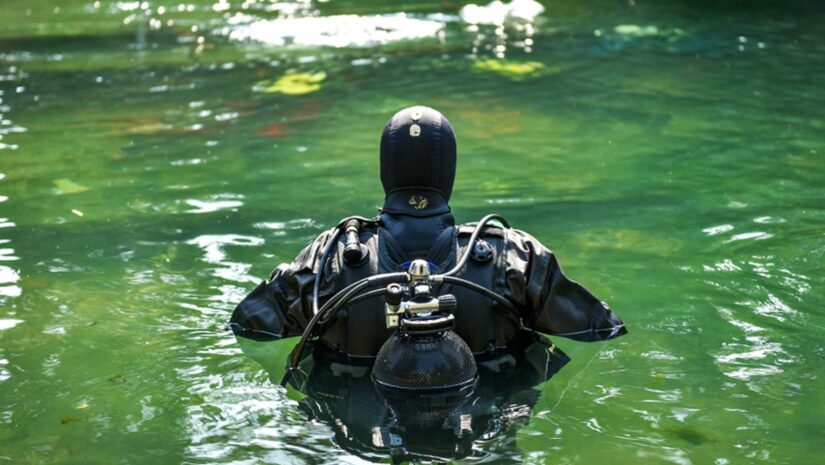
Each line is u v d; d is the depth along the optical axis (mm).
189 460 4070
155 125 10484
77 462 4090
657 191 8117
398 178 5023
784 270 6320
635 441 4191
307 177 8617
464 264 4949
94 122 10625
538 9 17016
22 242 7082
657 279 6188
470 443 4180
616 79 12266
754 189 8102
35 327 5590
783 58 13211
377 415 4426
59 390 4801
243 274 6371
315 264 5156
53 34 15688
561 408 4500
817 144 9422
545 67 13023
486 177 8602
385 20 16328
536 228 7223
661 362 5008
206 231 7254
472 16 16547
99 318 5699
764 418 4410
